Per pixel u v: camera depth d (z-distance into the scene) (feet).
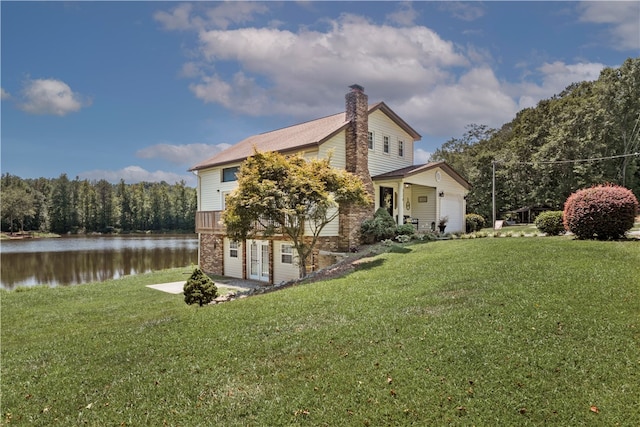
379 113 58.90
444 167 64.39
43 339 26.07
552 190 122.42
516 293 21.34
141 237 217.77
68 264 90.58
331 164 49.98
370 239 51.44
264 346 18.33
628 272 23.59
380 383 13.78
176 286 49.85
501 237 46.85
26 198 227.81
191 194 273.33
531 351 14.69
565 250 31.71
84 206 250.78
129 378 16.56
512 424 11.11
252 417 12.76
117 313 33.96
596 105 116.57
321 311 22.74
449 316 19.07
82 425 13.37
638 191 119.65
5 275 75.46
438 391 12.92
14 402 15.40
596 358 13.89
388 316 20.26
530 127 139.74
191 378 15.88
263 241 56.75
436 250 39.75
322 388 13.96
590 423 10.89
